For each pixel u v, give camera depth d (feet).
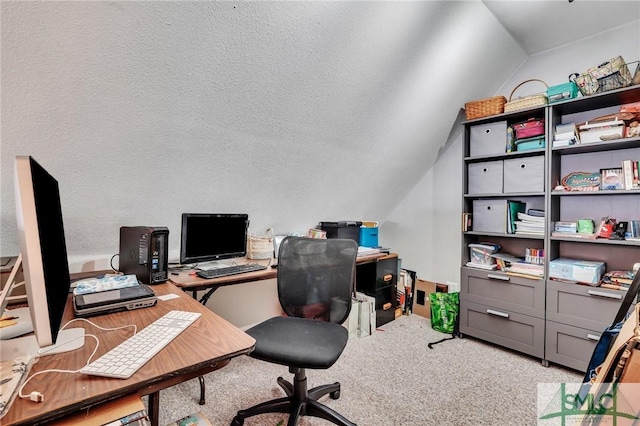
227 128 5.79
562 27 7.08
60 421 1.96
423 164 10.11
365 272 9.32
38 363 2.42
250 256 7.54
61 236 3.07
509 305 7.45
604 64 6.15
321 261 5.37
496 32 7.06
